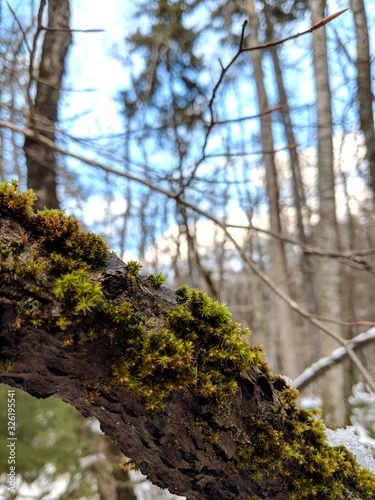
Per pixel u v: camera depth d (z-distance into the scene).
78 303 0.63
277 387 0.86
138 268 0.74
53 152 3.47
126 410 0.75
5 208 0.68
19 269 0.63
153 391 0.67
